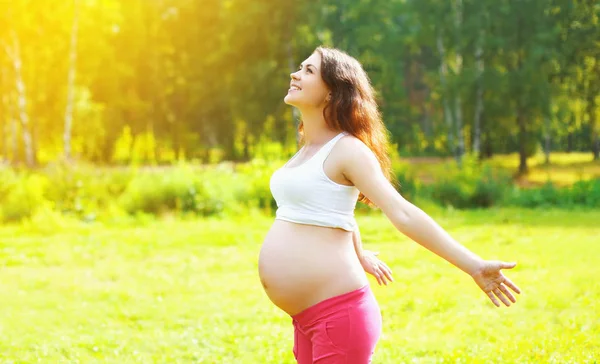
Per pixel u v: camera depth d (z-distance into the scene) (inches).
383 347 225.8
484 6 1214.3
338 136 116.6
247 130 1537.9
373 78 1379.2
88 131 1728.6
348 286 113.3
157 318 280.5
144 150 1820.9
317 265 113.1
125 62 1700.3
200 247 491.2
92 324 272.4
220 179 733.3
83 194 689.0
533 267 381.1
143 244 508.1
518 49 1214.9
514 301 103.4
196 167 816.9
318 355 113.4
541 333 236.5
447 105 1283.2
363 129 119.8
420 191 813.2
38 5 1443.2
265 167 759.7
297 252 114.1
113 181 731.4
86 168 736.3
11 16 1389.0
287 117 1437.0
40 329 263.4
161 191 697.0
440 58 1295.5
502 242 482.6
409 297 305.1
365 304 114.1
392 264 400.8
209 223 636.1
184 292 335.3
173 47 1689.2
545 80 1178.6
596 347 213.9
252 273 385.4
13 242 522.6
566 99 1213.1
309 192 113.8
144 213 689.0
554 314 270.2
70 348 233.3
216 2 1611.7
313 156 116.0
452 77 1213.1
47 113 1732.3
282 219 118.3
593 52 1171.3
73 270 408.8
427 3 1241.4
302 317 115.8
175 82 1747.0
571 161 1473.9
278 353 215.3
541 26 1193.4
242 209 701.9
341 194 114.2
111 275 385.7
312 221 114.0
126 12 1686.8
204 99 1600.6
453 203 808.9
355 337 112.1
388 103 1467.8
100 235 561.6
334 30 1403.8
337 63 119.3
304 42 1373.0
